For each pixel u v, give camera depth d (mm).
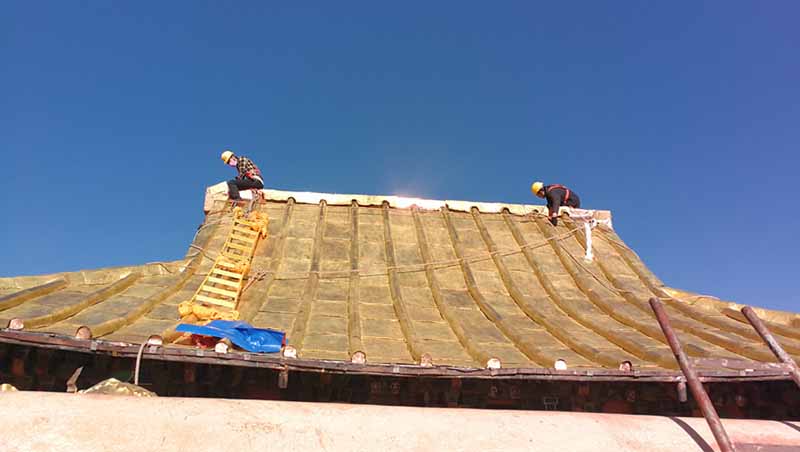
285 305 8984
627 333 8625
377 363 6535
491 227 13062
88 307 7777
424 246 11758
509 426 4734
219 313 8062
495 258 11555
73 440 3734
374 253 11523
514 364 7184
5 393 4086
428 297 10008
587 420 4965
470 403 7254
